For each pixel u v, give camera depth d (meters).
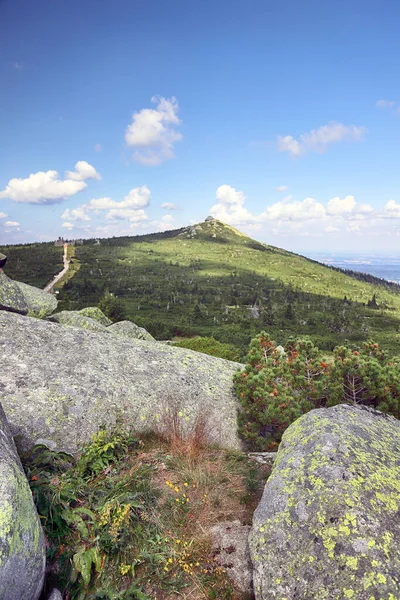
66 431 6.46
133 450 6.27
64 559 3.72
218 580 3.86
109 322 22.84
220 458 6.43
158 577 3.78
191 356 10.34
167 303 186.25
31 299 19.06
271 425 7.80
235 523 4.63
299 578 3.35
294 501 3.91
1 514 2.82
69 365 7.86
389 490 3.87
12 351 7.75
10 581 2.69
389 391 7.43
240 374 8.52
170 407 7.70
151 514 4.52
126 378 8.05
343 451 4.31
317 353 8.59
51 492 4.27
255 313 177.25
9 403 6.48
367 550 3.32
